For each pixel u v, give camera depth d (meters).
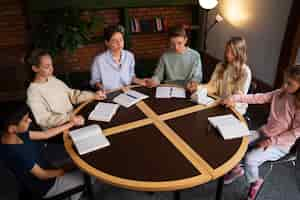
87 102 2.07
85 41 3.71
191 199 2.06
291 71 1.74
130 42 4.18
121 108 1.98
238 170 2.07
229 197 2.09
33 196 1.51
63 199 1.59
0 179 2.36
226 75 2.24
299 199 2.07
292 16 2.77
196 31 4.32
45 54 1.94
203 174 1.34
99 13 3.96
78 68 4.19
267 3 3.12
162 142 1.59
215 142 1.58
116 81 2.51
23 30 3.68
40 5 3.47
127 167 1.40
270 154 1.84
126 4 3.84
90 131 1.66
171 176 1.34
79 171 1.74
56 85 2.11
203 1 3.43
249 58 3.60
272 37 3.14
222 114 1.86
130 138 1.63
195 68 2.51
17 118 1.46
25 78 3.71
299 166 1.82
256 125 2.97
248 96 2.03
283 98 1.88
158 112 1.91
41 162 1.66
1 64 3.68
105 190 2.16
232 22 3.77
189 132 1.68
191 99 2.08
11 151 1.42
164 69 2.61
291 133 1.80
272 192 2.14
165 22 4.23
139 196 2.11
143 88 2.29
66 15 3.35
